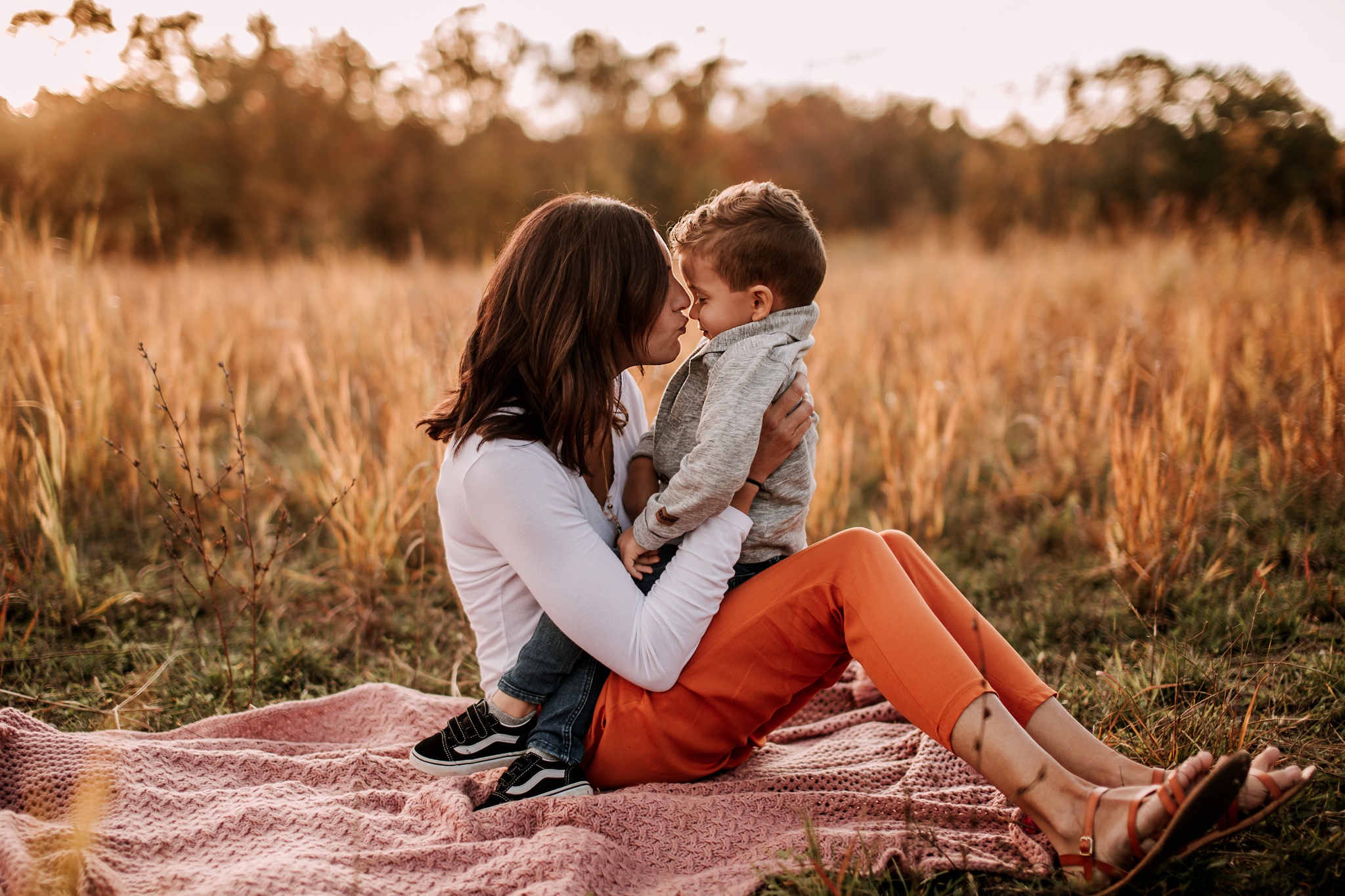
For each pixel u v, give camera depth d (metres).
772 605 1.82
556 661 1.83
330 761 2.04
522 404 1.81
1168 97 15.11
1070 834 1.56
